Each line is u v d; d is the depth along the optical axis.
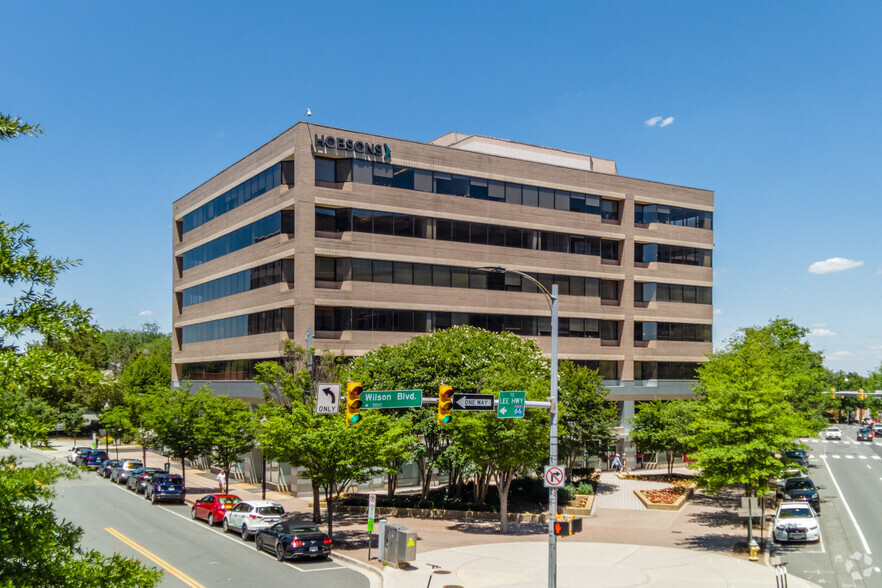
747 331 47.97
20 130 8.86
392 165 50.00
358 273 48.00
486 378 35.38
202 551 29.28
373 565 26.91
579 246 58.72
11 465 9.87
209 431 44.12
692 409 47.59
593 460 59.91
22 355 9.27
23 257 9.27
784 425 30.39
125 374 77.25
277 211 49.44
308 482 45.88
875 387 139.25
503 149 61.06
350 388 22.70
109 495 46.22
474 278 52.84
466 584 24.38
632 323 61.72
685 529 35.28
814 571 26.28
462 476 41.03
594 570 26.58
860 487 49.72
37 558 9.30
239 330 54.59
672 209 65.00
